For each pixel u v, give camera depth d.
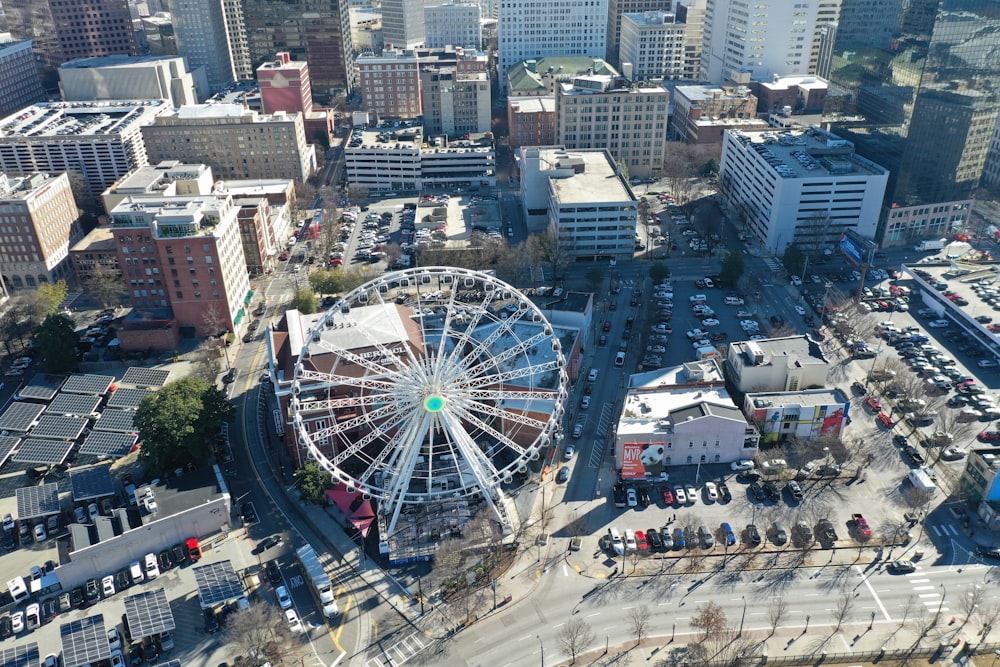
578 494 195.25
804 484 194.88
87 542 173.12
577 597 167.38
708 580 170.00
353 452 179.75
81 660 150.50
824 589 166.62
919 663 150.00
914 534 179.12
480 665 153.25
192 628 162.75
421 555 177.25
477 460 187.25
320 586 167.62
